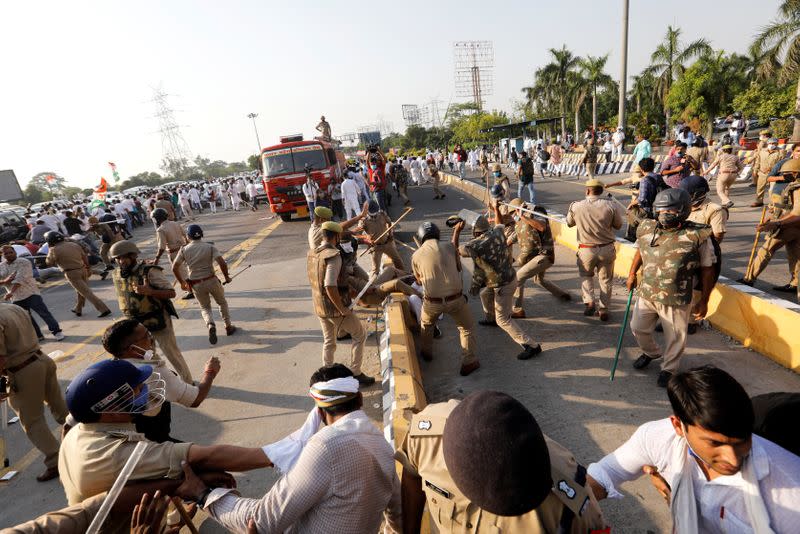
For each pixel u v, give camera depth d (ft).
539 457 3.96
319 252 14.39
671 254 12.09
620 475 5.74
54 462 13.26
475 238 15.62
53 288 39.91
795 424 4.94
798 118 61.98
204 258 20.33
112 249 14.02
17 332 12.34
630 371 14.58
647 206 22.58
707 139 94.73
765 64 68.18
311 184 49.16
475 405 4.17
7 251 23.57
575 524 4.51
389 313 17.04
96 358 22.31
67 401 6.32
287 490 5.57
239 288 30.53
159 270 14.61
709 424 4.12
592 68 129.90
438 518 5.10
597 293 21.47
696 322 16.53
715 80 94.58
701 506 4.88
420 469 5.33
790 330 13.60
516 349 17.01
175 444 6.32
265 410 15.42
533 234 18.53
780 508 4.36
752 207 35.88
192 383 16.25
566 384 14.33
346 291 15.05
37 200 298.56
